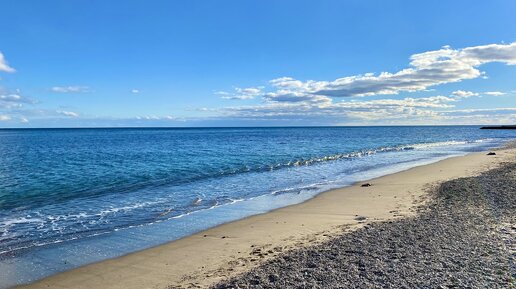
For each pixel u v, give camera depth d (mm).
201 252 10078
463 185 18703
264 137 107562
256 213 14891
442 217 12281
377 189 19234
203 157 41688
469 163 30594
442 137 102000
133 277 8477
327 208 15219
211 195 19078
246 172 28547
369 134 133250
